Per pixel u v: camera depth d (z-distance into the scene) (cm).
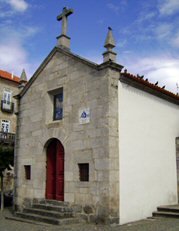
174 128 1382
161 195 1240
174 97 1387
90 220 1047
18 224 1076
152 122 1257
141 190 1144
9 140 2994
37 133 1362
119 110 1100
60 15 1380
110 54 1097
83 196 1091
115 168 1042
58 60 1320
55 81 1314
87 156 1105
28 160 1388
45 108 1341
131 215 1077
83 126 1142
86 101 1152
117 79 1113
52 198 1253
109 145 1037
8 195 2094
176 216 1111
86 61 1170
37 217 1111
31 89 1448
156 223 999
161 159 1273
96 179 1055
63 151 1242
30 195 1342
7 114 3369
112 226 977
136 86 1195
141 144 1180
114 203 1016
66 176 1174
